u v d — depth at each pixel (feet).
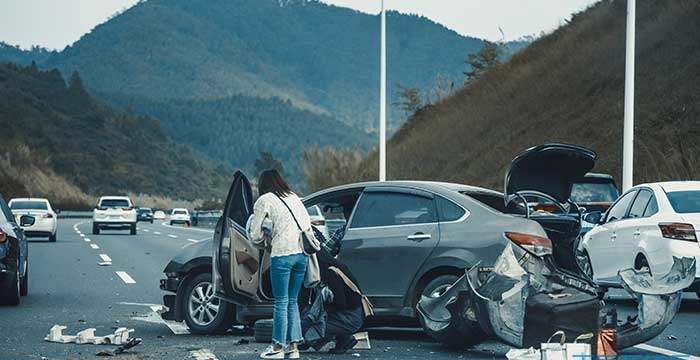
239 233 43.62
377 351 43.52
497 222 44.83
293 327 40.88
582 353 36.68
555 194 45.52
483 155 189.47
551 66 204.44
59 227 263.08
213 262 44.09
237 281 43.21
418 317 44.65
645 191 61.41
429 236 45.98
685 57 160.25
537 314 39.14
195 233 211.61
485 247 44.45
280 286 40.63
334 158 231.30
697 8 170.30
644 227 58.75
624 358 40.37
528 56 225.56
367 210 48.21
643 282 41.45
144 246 146.41
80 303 64.64
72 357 40.93
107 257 117.08
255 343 45.78
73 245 148.97
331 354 42.70
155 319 55.72
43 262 107.65
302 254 40.73
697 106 143.64
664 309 40.47
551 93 190.70
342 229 49.47
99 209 199.52
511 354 38.14
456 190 47.11
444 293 44.19
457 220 45.88
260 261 43.62
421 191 47.39
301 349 44.09
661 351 42.78
